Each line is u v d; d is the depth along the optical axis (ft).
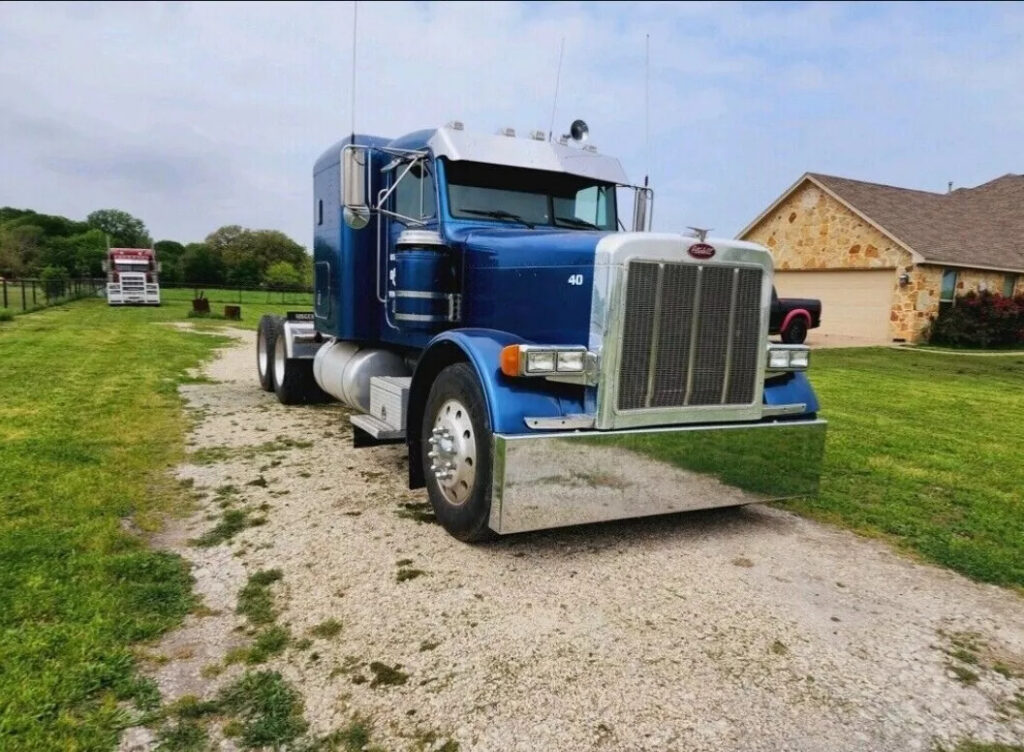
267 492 15.20
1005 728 7.80
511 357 11.18
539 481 11.12
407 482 16.06
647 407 11.89
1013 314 61.72
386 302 17.90
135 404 24.36
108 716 7.45
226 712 7.67
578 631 9.50
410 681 8.29
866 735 7.58
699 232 12.03
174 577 10.82
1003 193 84.69
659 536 13.30
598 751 7.16
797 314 40.45
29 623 9.14
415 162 16.25
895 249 62.18
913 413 27.68
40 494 13.98
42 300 95.91
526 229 15.61
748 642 9.39
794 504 15.43
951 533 13.78
